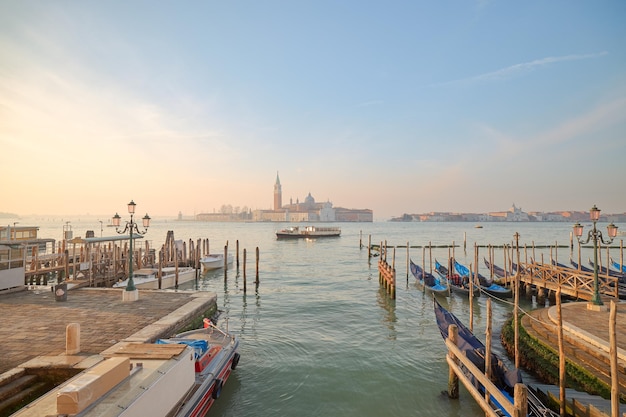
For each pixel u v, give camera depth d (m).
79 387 5.51
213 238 98.25
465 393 11.02
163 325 12.61
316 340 15.59
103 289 19.44
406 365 13.00
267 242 85.94
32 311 14.45
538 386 9.84
